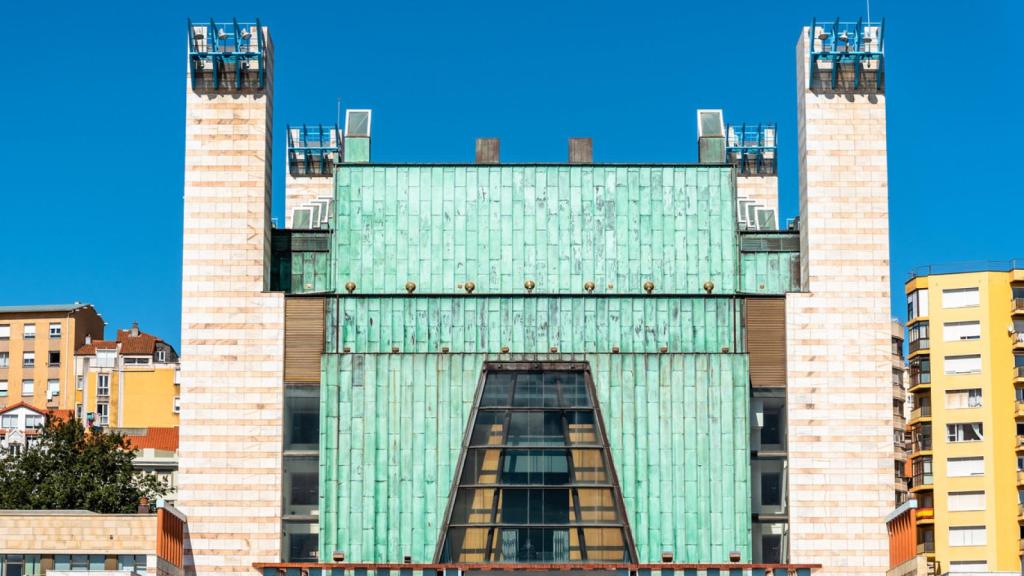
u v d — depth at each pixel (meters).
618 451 114.56
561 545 112.25
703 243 119.94
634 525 113.38
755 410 116.75
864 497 115.12
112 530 108.81
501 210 120.19
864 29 121.19
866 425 116.25
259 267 118.00
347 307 118.06
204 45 120.88
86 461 135.50
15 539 108.69
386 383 115.69
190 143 119.38
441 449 114.62
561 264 119.38
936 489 139.25
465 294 118.06
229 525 114.75
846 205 118.94
